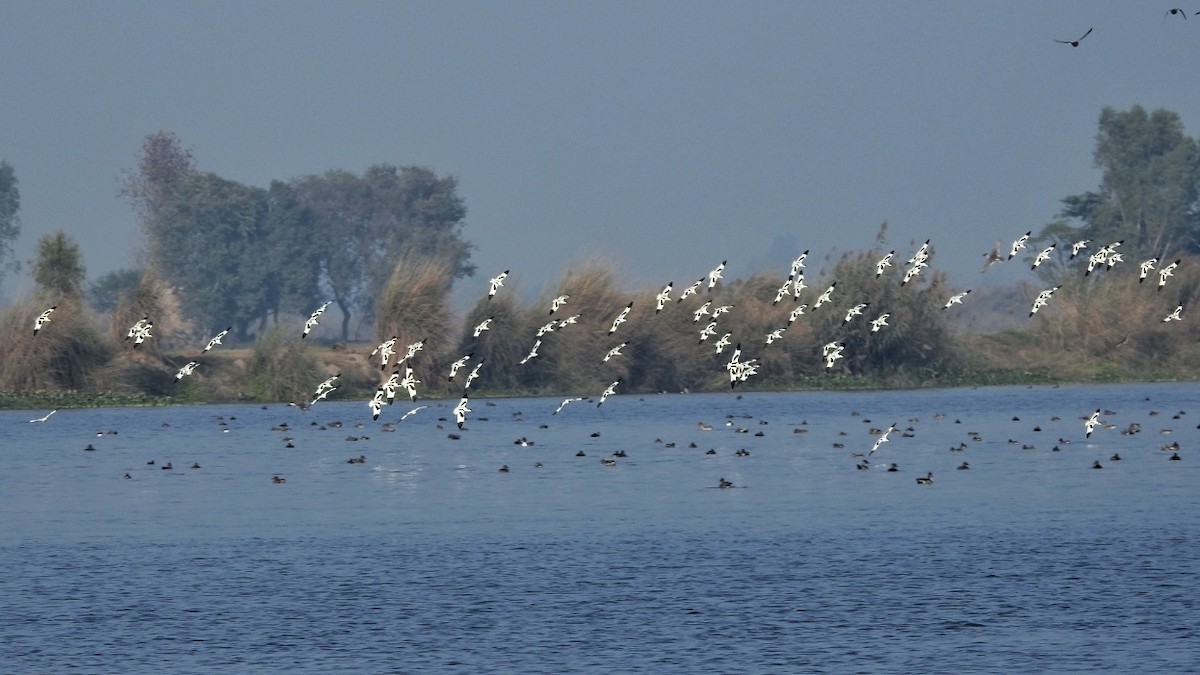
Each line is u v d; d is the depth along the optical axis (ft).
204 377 290.35
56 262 285.23
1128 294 341.41
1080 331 341.41
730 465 189.06
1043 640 97.50
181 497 163.12
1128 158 526.16
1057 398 289.53
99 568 122.62
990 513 146.30
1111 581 113.70
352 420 254.06
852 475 177.78
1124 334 337.31
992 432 226.58
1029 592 110.42
